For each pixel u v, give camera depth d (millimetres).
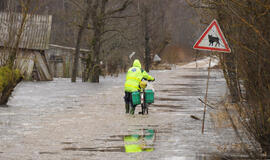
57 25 136375
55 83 86062
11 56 40969
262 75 17016
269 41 16172
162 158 19000
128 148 21203
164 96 53031
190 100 47438
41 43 94875
